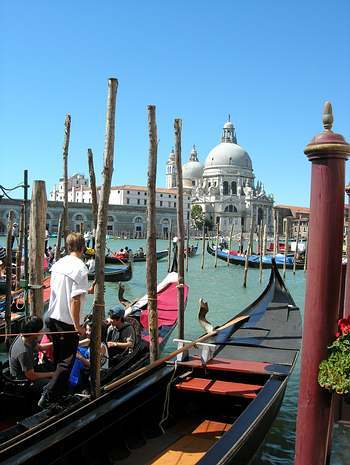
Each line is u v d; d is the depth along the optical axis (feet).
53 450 13.07
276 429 21.24
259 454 18.85
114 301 60.39
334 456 14.99
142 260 116.88
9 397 16.90
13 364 16.92
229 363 20.35
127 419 16.42
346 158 11.30
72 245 16.58
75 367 18.04
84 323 21.21
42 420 14.43
